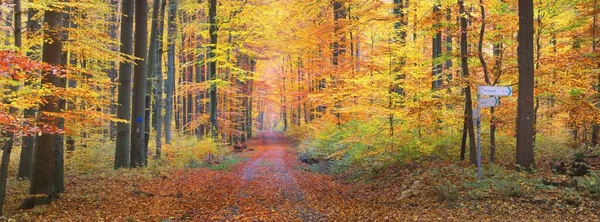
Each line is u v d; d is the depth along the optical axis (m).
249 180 15.09
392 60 15.57
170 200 10.98
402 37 17.33
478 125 10.18
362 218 8.85
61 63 11.20
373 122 16.19
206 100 30.78
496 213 8.06
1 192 8.94
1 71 7.23
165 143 24.19
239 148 30.06
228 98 32.44
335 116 21.53
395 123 15.51
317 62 22.48
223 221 8.63
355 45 21.83
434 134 14.90
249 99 41.16
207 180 14.83
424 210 9.02
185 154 20.84
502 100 15.35
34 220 8.66
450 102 13.58
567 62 12.96
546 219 7.39
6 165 9.01
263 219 8.77
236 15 22.78
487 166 11.90
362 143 16.38
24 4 10.88
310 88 26.88
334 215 9.26
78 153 17.44
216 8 23.83
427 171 12.33
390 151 15.23
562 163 11.38
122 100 15.93
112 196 11.19
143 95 16.69
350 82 17.27
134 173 14.89
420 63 15.23
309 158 22.11
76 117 10.43
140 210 9.76
